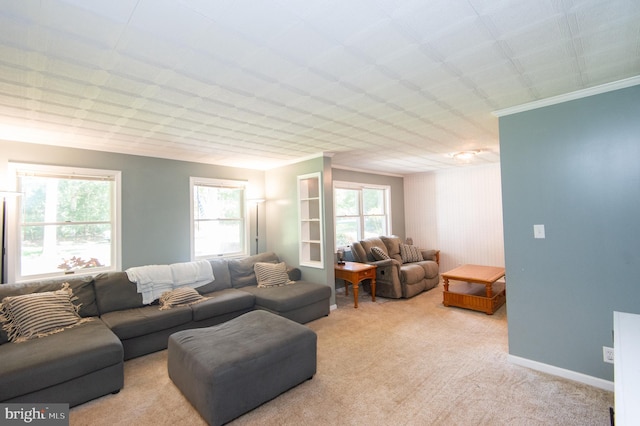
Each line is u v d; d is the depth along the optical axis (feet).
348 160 16.98
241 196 17.24
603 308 7.55
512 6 4.49
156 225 13.69
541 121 8.42
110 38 5.00
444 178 21.72
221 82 6.74
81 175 11.79
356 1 4.25
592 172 7.67
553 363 8.30
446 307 14.82
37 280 10.37
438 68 6.37
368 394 7.56
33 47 5.20
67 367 7.04
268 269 14.47
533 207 8.58
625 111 7.23
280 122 9.62
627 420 2.69
